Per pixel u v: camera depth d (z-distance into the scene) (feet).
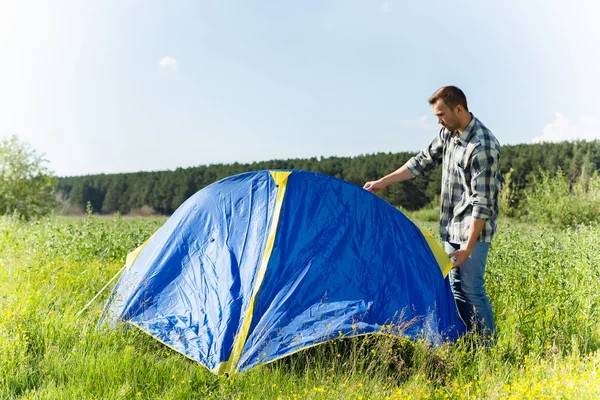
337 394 10.36
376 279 13.47
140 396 10.65
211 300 13.44
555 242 26.48
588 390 9.63
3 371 11.04
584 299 16.07
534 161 94.79
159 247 15.51
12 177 67.41
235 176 15.93
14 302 14.80
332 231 14.07
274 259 13.51
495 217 14.20
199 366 12.20
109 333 13.60
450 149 14.83
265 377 11.30
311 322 12.46
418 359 12.16
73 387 10.57
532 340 13.71
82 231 29.99
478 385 11.00
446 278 14.58
